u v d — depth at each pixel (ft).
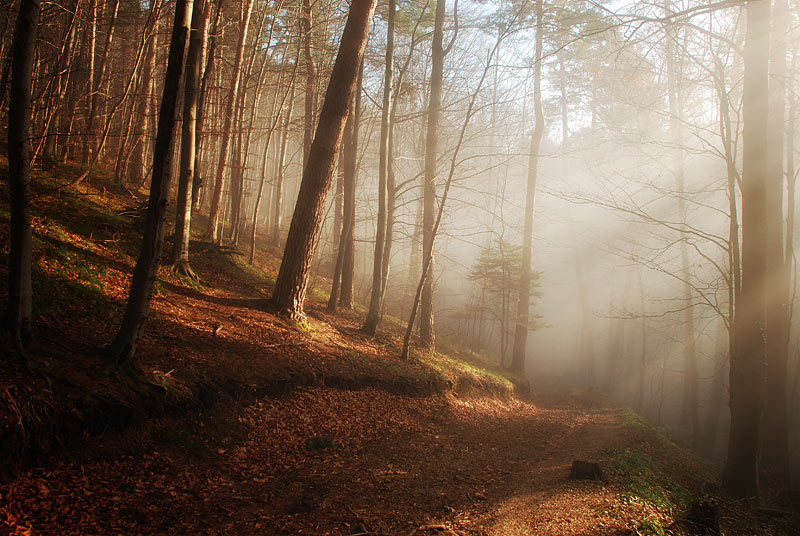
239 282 48.98
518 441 40.19
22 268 21.24
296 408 30.53
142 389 23.03
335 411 32.73
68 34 51.52
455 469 28.73
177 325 32.12
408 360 49.37
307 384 33.65
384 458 28.30
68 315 26.81
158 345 28.22
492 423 45.75
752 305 33.73
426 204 61.41
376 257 53.52
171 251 44.55
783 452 43.04
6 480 16.37
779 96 42.91
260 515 19.21
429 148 60.59
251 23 69.77
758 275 33.35
